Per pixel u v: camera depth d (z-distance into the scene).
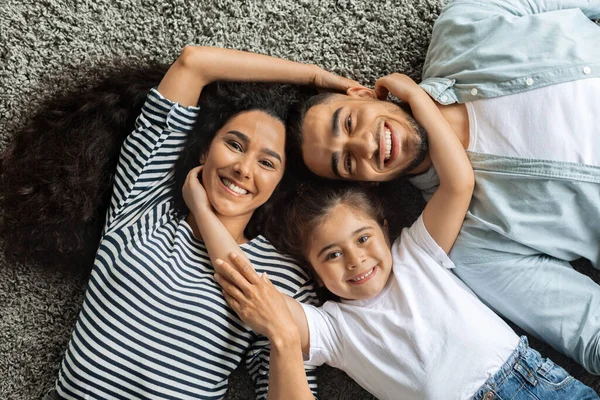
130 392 1.08
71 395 1.10
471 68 1.14
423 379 1.06
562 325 1.11
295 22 1.28
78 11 1.27
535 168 1.08
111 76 1.23
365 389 1.23
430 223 1.13
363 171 1.12
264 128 1.13
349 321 1.13
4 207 1.22
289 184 1.23
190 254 1.16
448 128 1.11
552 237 1.13
